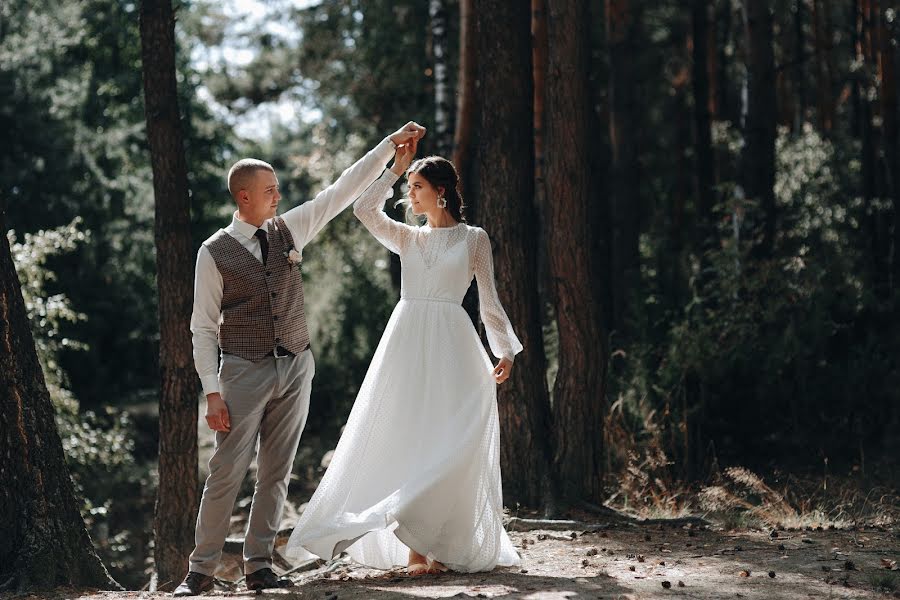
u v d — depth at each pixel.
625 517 6.76
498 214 7.26
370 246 19.89
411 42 17.30
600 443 7.21
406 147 4.82
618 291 12.09
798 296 10.18
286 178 29.20
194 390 7.26
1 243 5.10
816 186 14.33
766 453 9.53
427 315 4.61
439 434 4.49
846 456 9.40
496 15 7.25
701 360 9.59
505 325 4.74
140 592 4.70
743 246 10.48
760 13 11.26
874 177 14.01
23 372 5.08
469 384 4.58
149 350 21.95
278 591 4.39
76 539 5.07
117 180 21.09
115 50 23.72
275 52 19.11
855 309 10.61
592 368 7.12
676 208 16.36
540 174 10.59
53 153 19.00
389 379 4.58
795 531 6.03
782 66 13.47
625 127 12.52
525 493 7.20
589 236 7.09
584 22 7.04
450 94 11.73
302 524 4.48
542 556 5.16
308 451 14.91
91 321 20.31
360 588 4.23
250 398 4.41
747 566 4.68
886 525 6.29
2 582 4.76
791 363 9.88
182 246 7.25
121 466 15.42
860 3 15.76
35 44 19.14
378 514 4.34
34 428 5.05
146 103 7.23
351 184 4.71
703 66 14.20
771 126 11.26
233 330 4.45
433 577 4.43
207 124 24.08
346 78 18.16
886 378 9.92
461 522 4.45
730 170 16.89
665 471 8.38
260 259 4.46
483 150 7.34
